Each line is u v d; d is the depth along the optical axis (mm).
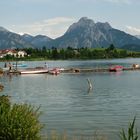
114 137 35125
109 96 74188
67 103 63688
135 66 181250
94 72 164500
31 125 15992
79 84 107125
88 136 35938
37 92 86312
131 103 61594
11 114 15844
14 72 154375
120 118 46156
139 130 37156
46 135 33969
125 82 111875
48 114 49875
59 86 102062
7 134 15469
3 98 18797
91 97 73062
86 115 49156
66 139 33750
